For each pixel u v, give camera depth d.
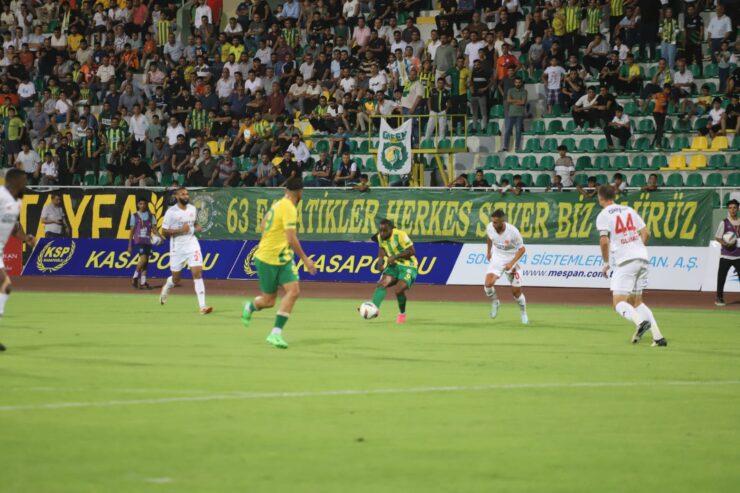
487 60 67.19
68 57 82.25
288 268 29.52
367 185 61.25
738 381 23.42
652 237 55.91
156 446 15.65
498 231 38.94
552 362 26.70
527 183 64.94
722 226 48.78
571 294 53.81
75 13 84.88
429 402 20.02
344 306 46.44
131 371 23.89
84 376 22.89
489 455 15.41
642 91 66.62
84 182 73.50
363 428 17.31
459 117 68.56
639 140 64.94
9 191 28.70
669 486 13.74
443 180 66.44
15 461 14.55
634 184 63.44
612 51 66.12
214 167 67.00
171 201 63.91
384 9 74.19
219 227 63.34
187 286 59.16
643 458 15.35
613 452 15.74
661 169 63.19
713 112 63.62
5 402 19.27
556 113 67.81
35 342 30.16
